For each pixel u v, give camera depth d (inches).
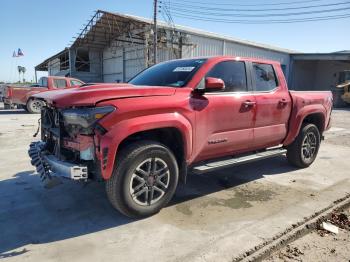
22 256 116.4
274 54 1226.0
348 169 233.3
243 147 185.9
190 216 149.9
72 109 135.5
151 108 139.2
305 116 220.1
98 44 1149.7
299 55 1270.9
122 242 126.6
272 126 199.3
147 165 143.3
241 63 185.3
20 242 126.2
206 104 159.5
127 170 135.8
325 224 148.3
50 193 177.2
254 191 183.9
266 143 201.8
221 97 167.2
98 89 137.6
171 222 143.6
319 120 244.1
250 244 124.9
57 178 145.6
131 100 136.0
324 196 176.9
